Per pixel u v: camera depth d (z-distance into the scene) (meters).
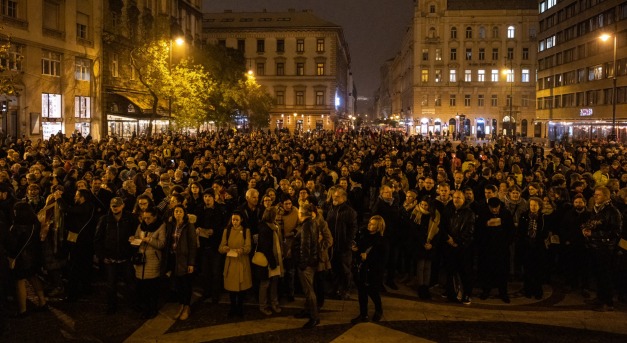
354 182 14.77
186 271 9.08
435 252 10.26
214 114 51.69
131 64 39.94
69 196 11.31
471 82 95.19
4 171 11.04
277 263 9.30
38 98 35.66
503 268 10.09
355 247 9.13
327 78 94.44
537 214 10.31
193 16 65.69
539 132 84.56
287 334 8.48
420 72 96.12
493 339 8.26
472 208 10.52
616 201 10.59
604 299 9.69
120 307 9.70
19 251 8.89
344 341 8.18
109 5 43.84
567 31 74.12
